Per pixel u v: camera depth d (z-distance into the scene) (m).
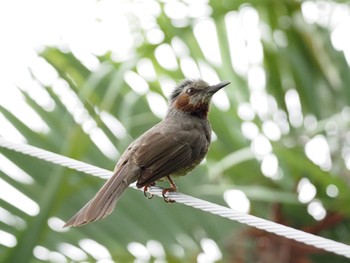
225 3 15.38
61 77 15.47
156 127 13.38
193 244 14.98
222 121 15.28
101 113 14.95
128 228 14.97
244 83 15.69
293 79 15.98
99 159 14.92
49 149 15.16
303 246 14.86
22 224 14.85
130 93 15.32
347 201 14.67
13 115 15.25
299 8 15.98
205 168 15.32
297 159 14.31
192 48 15.57
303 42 16.11
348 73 15.98
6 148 14.97
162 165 12.75
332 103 15.92
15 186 14.98
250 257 14.97
